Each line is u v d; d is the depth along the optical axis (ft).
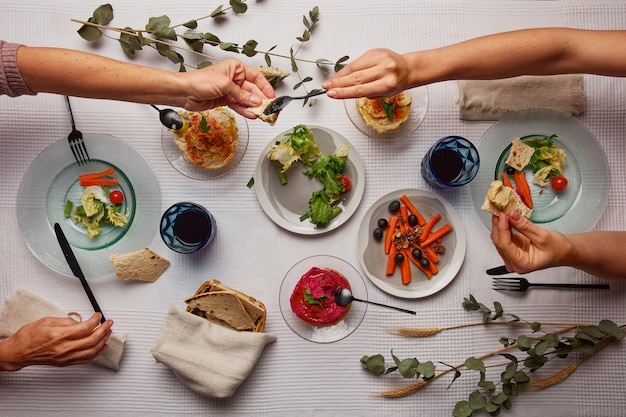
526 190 5.45
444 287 5.56
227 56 5.66
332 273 5.42
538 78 5.58
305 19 5.50
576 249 4.88
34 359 4.98
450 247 5.60
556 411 5.53
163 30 5.37
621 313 5.60
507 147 5.52
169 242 5.35
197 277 5.58
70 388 5.53
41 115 5.63
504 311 5.62
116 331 5.55
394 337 5.58
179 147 5.42
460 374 5.55
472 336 5.60
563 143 5.56
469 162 5.27
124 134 5.63
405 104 5.37
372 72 4.66
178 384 5.57
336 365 5.58
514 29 5.64
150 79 4.84
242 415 5.55
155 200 5.54
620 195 5.65
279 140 5.48
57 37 5.58
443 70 4.94
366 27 5.64
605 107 5.65
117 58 5.61
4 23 5.56
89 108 5.63
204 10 5.64
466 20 5.64
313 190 5.61
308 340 5.53
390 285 5.57
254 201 5.63
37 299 5.48
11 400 5.52
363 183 5.54
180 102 4.99
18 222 5.49
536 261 4.82
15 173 5.62
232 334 5.32
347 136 5.63
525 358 5.58
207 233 5.22
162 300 5.58
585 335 5.25
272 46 5.63
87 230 5.55
